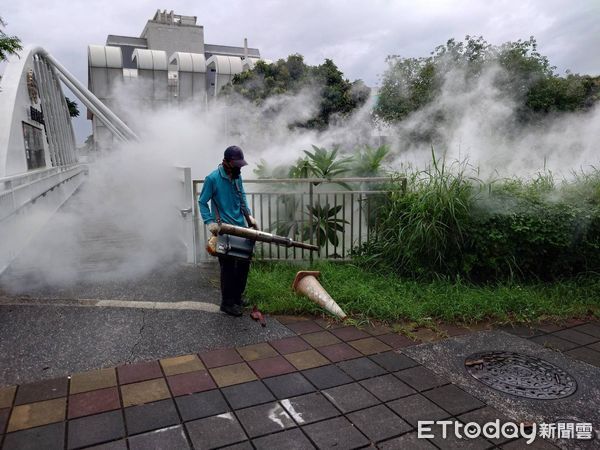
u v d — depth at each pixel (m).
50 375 3.06
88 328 3.83
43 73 15.88
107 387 2.91
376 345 3.60
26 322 3.94
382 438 2.46
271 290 4.57
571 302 4.54
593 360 3.42
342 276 4.99
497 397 2.88
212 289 4.86
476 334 3.87
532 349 3.60
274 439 2.43
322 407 2.73
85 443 2.37
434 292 4.59
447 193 4.96
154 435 2.44
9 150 9.44
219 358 3.33
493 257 4.93
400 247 5.14
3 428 2.48
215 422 2.56
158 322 3.97
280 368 3.20
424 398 2.85
